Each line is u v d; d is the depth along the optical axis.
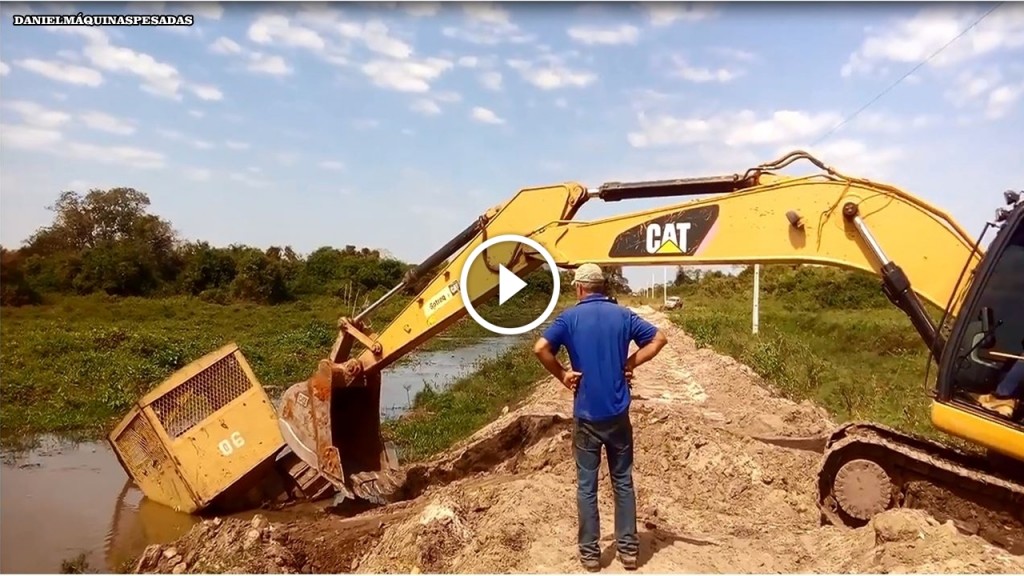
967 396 5.73
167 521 8.33
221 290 43.69
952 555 4.75
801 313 32.03
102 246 45.03
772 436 10.08
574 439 5.08
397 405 16.44
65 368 17.03
